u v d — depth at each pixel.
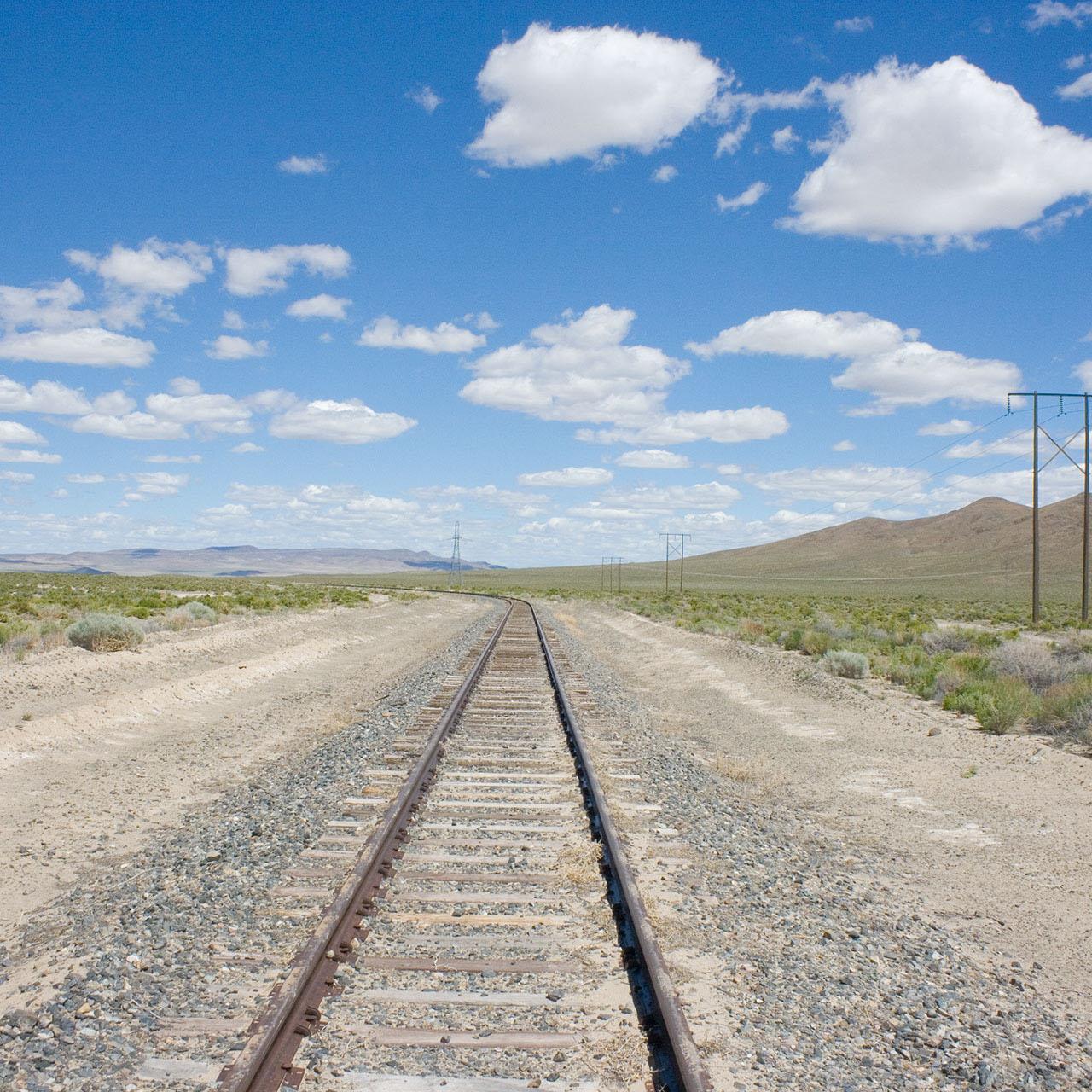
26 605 43.75
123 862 9.43
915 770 14.81
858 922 7.92
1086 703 17.53
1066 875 9.72
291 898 7.86
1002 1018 6.22
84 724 16.36
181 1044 5.42
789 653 33.66
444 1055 5.29
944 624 55.91
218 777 13.55
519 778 12.49
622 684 25.03
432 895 7.89
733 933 7.44
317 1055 5.20
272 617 45.09
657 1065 5.25
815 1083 5.23
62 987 6.09
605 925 7.32
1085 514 51.28
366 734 15.89
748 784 13.73
